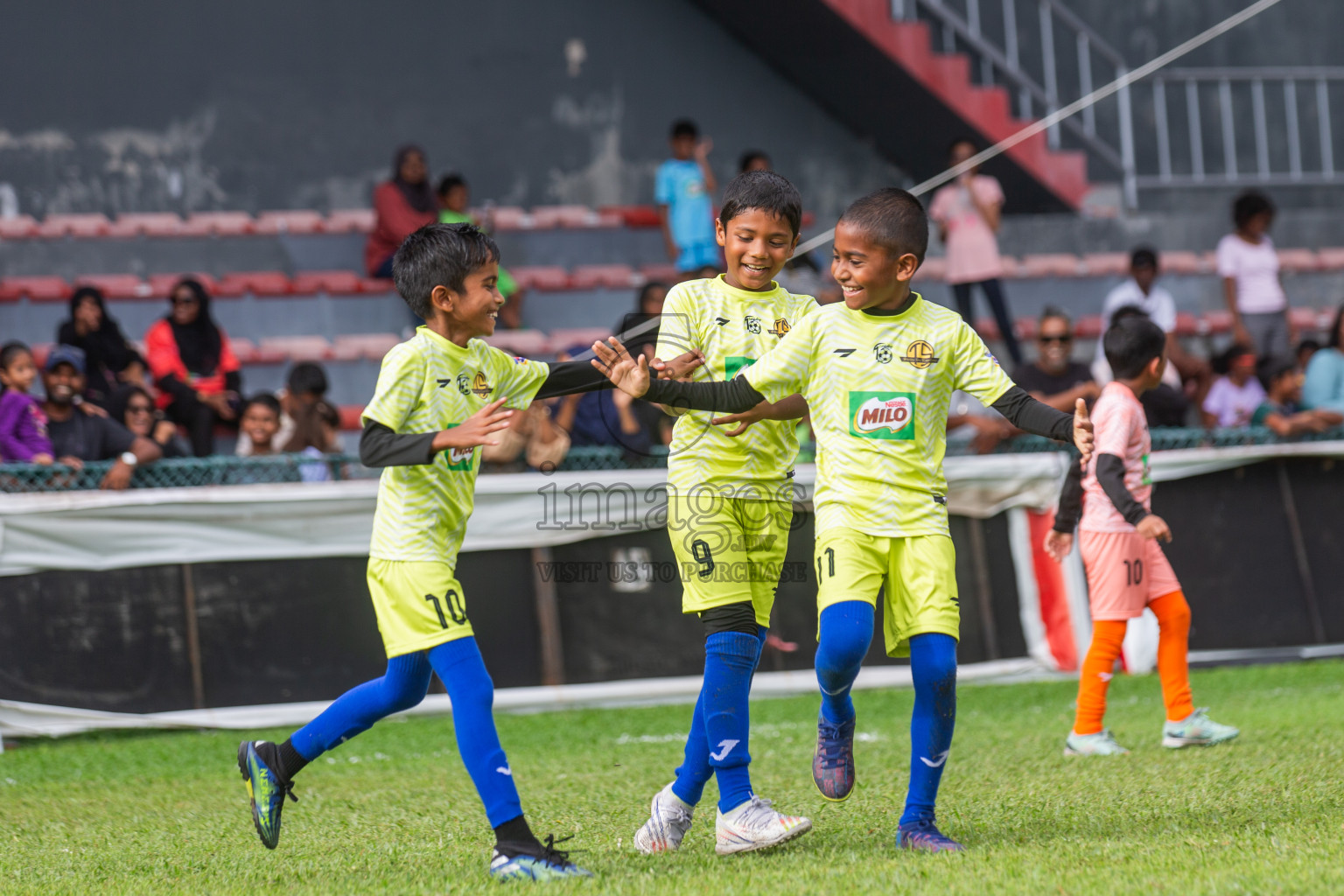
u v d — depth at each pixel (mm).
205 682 19938
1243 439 25297
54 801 14602
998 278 32656
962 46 43469
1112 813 11203
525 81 39844
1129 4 44625
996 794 12609
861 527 9969
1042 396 26000
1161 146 42844
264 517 20391
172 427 23609
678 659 21781
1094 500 15680
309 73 38219
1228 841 9445
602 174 40344
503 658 21047
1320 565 24719
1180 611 15578
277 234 34719
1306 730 16125
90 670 19453
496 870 9195
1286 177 43656
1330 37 45719
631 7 40500
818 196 41500
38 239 32969
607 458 22500
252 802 10305
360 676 20609
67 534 19531
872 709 20641
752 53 41156
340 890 9031
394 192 33219
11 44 35812
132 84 36781
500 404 9328
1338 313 28406
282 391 30953
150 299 31547
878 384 10000
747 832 9945
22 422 21312
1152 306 31188
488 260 9984
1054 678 23156
